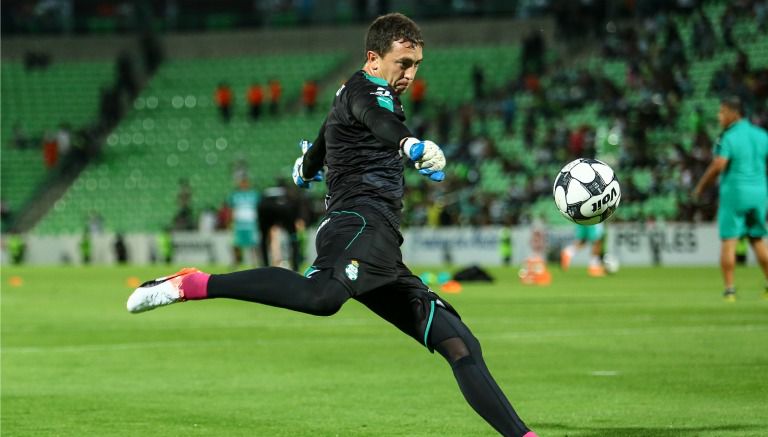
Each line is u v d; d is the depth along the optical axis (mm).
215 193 138875
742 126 48031
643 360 33062
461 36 148750
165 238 125188
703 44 122312
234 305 58312
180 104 151625
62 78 158500
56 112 154250
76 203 142250
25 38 162750
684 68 119750
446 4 150750
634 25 133000
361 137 18156
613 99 120062
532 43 133000
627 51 127688
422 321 17875
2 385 29625
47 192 144000
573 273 87375
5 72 159500
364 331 43188
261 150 142125
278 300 17391
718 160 48125
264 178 138250
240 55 158375
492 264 108562
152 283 17844
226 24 160125
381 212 18031
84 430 23047
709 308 50438
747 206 48969
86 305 59125
